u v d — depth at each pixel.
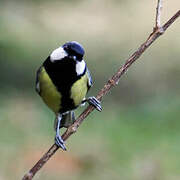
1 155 11.51
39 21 15.89
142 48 4.61
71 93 6.00
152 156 11.88
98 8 19.02
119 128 14.32
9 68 18.06
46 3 16.03
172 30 24.23
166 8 24.53
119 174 10.80
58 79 5.91
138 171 10.84
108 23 22.16
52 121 14.52
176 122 14.63
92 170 10.91
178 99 16.33
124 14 20.30
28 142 12.58
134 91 19.03
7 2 14.95
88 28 22.08
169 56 22.16
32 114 14.73
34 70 18.48
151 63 21.41
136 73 20.52
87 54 21.44
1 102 15.71
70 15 20.73
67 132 4.61
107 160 11.42
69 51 5.82
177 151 12.43
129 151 12.39
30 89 17.56
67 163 11.04
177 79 20.00
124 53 21.86
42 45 19.42
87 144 12.58
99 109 5.79
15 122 13.88
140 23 23.27
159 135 13.80
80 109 15.23
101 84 19.08
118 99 18.28
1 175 10.53
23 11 15.34
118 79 4.61
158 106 15.91
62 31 20.95
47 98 6.18
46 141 12.77
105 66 20.78
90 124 14.65
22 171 10.79
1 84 17.58
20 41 15.59
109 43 22.22
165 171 11.01
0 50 14.58
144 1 23.86
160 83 19.69
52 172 10.67
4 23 14.30
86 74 6.11
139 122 14.92
